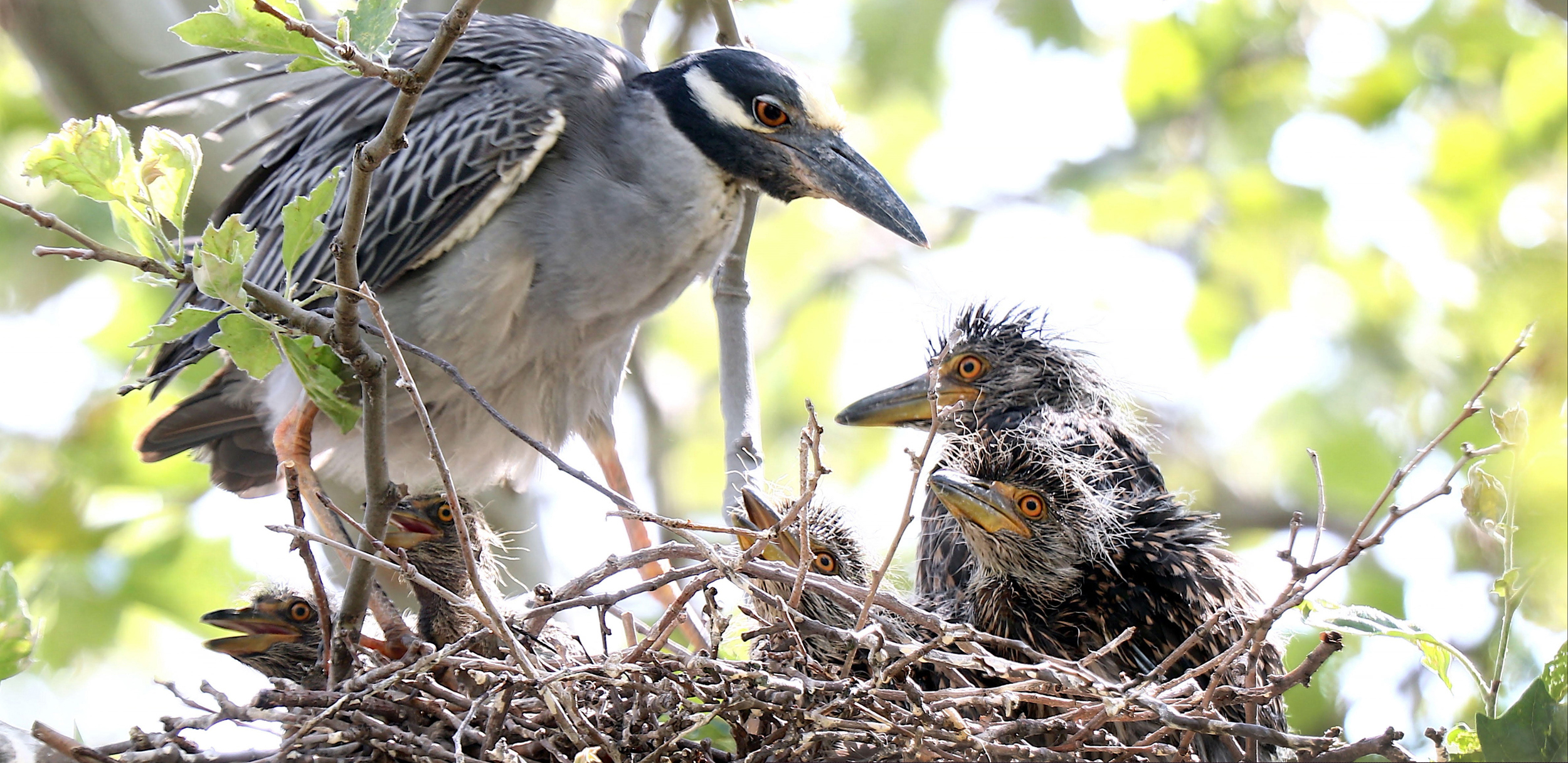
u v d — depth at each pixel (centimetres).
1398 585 1599
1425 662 789
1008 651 878
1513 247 1762
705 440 1917
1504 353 1697
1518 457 755
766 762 696
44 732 638
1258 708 766
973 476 927
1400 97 1880
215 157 1227
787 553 881
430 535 872
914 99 1934
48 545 1479
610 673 682
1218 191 1873
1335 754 666
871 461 1917
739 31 1107
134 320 1647
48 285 1706
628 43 1134
